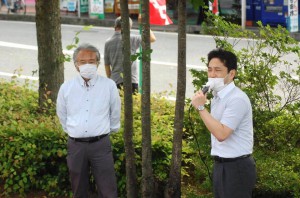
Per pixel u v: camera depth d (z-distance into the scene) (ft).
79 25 90.58
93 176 23.80
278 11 79.56
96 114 22.54
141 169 24.82
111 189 23.02
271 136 24.62
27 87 36.70
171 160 23.27
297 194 22.91
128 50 22.22
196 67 57.77
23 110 29.66
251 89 25.26
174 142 22.88
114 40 35.91
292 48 25.73
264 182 23.25
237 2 81.87
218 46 26.25
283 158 23.99
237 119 18.88
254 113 24.58
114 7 93.50
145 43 21.71
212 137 19.79
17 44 70.74
